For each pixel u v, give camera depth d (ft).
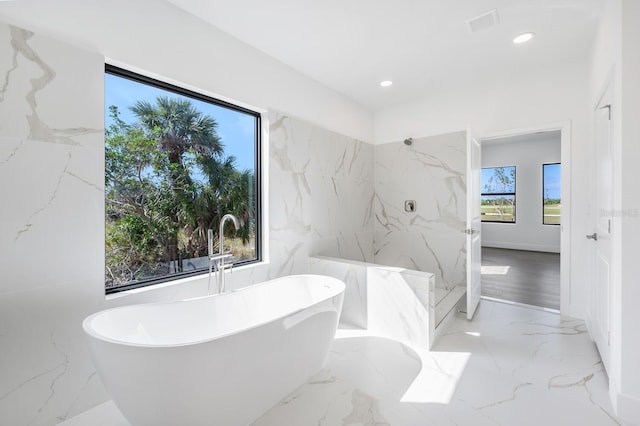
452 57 8.93
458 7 6.70
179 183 7.30
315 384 6.16
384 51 8.60
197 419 4.48
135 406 4.31
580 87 9.01
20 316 4.68
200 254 7.73
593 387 5.92
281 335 5.36
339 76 10.17
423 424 5.02
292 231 9.58
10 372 4.62
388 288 8.27
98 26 5.48
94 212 5.45
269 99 8.81
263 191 8.92
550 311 9.98
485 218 24.43
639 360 4.92
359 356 7.27
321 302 6.23
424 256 12.28
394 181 13.03
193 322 6.37
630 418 4.96
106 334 5.09
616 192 5.22
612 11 5.70
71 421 5.14
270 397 5.41
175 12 6.64
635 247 4.94
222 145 8.17
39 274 4.85
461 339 8.09
